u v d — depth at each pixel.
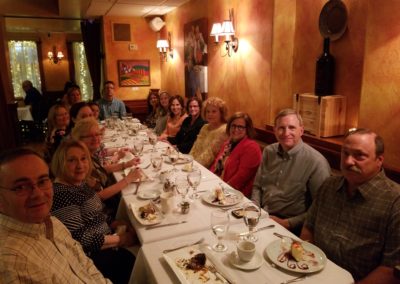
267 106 3.61
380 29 2.15
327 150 2.64
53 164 1.75
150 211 1.71
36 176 1.02
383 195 1.43
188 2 5.34
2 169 1.00
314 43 3.06
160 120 4.88
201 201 1.89
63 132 3.46
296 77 3.32
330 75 2.82
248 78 3.93
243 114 2.60
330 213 1.61
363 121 2.34
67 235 1.30
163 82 7.04
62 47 9.92
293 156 2.10
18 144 5.91
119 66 6.76
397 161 2.14
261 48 3.60
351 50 2.69
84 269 1.28
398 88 2.08
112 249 1.86
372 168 1.45
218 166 2.82
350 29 2.67
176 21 5.96
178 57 6.06
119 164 2.64
